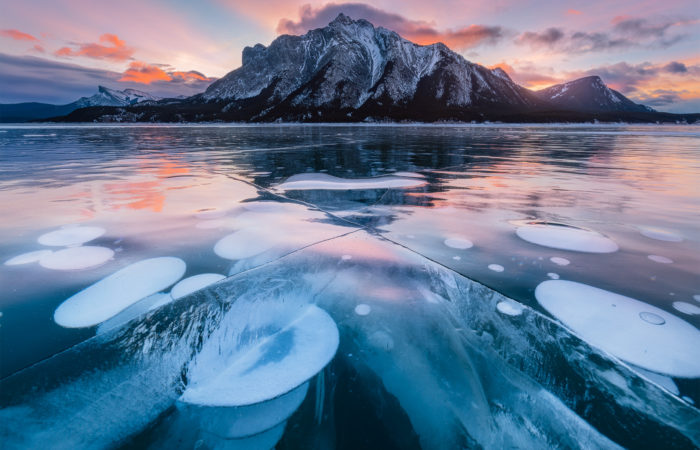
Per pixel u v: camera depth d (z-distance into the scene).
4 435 0.60
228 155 5.71
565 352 0.81
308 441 0.60
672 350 0.81
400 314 0.97
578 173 3.80
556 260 1.35
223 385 0.72
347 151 6.46
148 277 1.18
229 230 1.70
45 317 0.94
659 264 1.31
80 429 0.61
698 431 0.61
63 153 6.08
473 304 1.02
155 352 0.81
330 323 0.93
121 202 2.30
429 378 0.74
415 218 1.95
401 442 0.60
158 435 0.61
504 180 3.32
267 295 1.07
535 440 0.60
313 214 2.03
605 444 0.59
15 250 1.43
